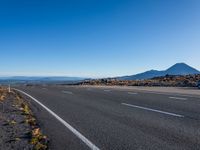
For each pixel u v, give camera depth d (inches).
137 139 289.9
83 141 286.5
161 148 254.4
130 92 1034.7
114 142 279.7
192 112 478.9
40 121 410.9
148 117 429.7
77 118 432.5
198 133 313.7
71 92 1083.9
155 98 756.0
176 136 299.9
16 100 762.2
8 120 418.9
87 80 3038.9
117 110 518.6
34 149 257.3
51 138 301.4
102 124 378.3
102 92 1051.9
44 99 785.6
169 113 469.1
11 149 258.7
